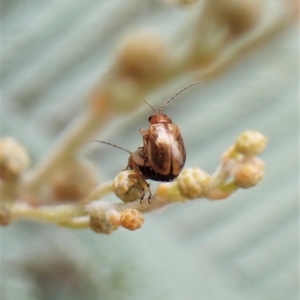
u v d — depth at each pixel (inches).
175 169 2.3
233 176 2.2
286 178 5.2
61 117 4.3
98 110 3.0
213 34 2.9
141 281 3.5
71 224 2.5
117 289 3.5
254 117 5.4
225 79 5.4
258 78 5.4
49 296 3.4
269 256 4.7
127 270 3.5
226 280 4.0
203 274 3.8
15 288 3.4
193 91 5.2
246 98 5.4
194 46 2.9
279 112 5.5
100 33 4.6
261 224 4.9
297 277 4.6
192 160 5.2
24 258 3.5
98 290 3.5
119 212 2.3
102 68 4.5
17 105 4.2
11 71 4.3
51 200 2.9
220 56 2.9
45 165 2.9
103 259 3.5
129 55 2.9
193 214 4.7
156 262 3.6
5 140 2.9
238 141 2.2
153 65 2.9
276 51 4.9
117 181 2.3
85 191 2.9
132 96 2.9
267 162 5.3
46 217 2.5
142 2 4.7
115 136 4.5
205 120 5.3
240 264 4.6
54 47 4.5
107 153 4.6
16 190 2.9
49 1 4.5
